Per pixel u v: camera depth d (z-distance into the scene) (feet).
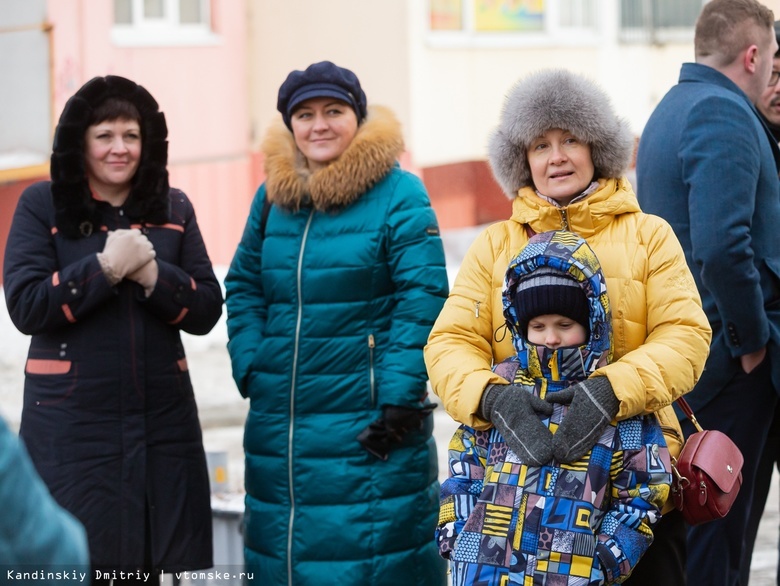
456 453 13.87
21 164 60.23
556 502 12.62
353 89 17.20
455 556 12.98
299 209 17.28
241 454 33.96
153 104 16.88
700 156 16.39
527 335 13.32
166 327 16.84
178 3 65.21
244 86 67.15
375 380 16.85
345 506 16.79
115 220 16.94
